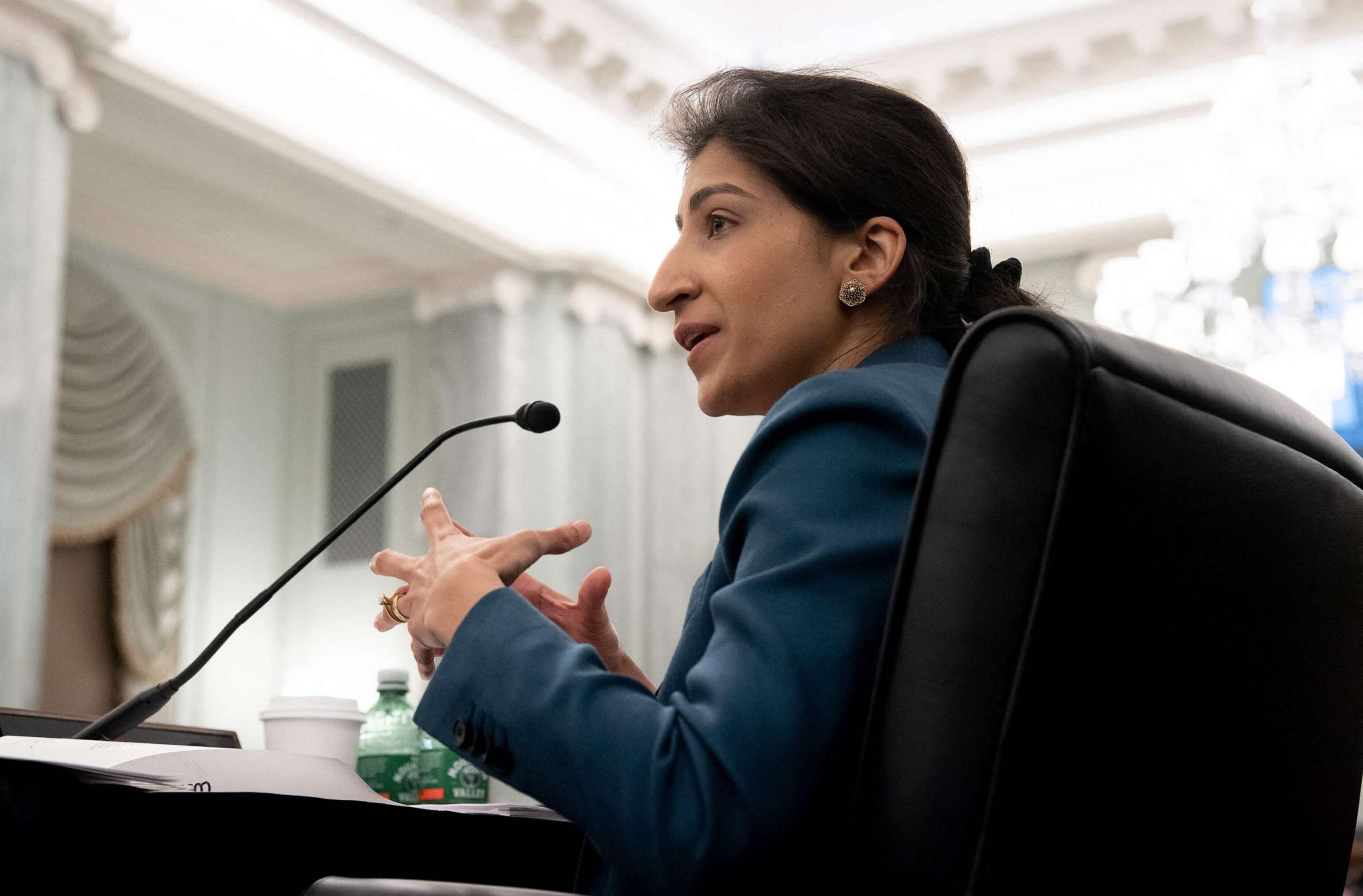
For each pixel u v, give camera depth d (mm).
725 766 800
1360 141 5375
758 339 1113
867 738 802
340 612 8258
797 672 818
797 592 844
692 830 802
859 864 804
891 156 1114
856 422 912
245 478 8406
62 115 5672
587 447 7910
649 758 823
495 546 1018
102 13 5551
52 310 5410
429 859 1124
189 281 8289
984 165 7586
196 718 7871
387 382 8523
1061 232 7602
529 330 8000
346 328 8719
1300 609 903
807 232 1111
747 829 798
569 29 6809
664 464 8227
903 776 785
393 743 1867
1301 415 972
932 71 7086
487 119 7176
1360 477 998
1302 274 5621
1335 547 933
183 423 8070
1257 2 6008
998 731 764
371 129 7023
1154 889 835
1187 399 841
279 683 8305
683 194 1171
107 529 7590
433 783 1860
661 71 7172
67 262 7609
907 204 1116
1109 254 7590
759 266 1108
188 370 8180
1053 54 6898
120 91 6141
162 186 7445
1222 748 860
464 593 971
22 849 909
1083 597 770
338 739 1707
